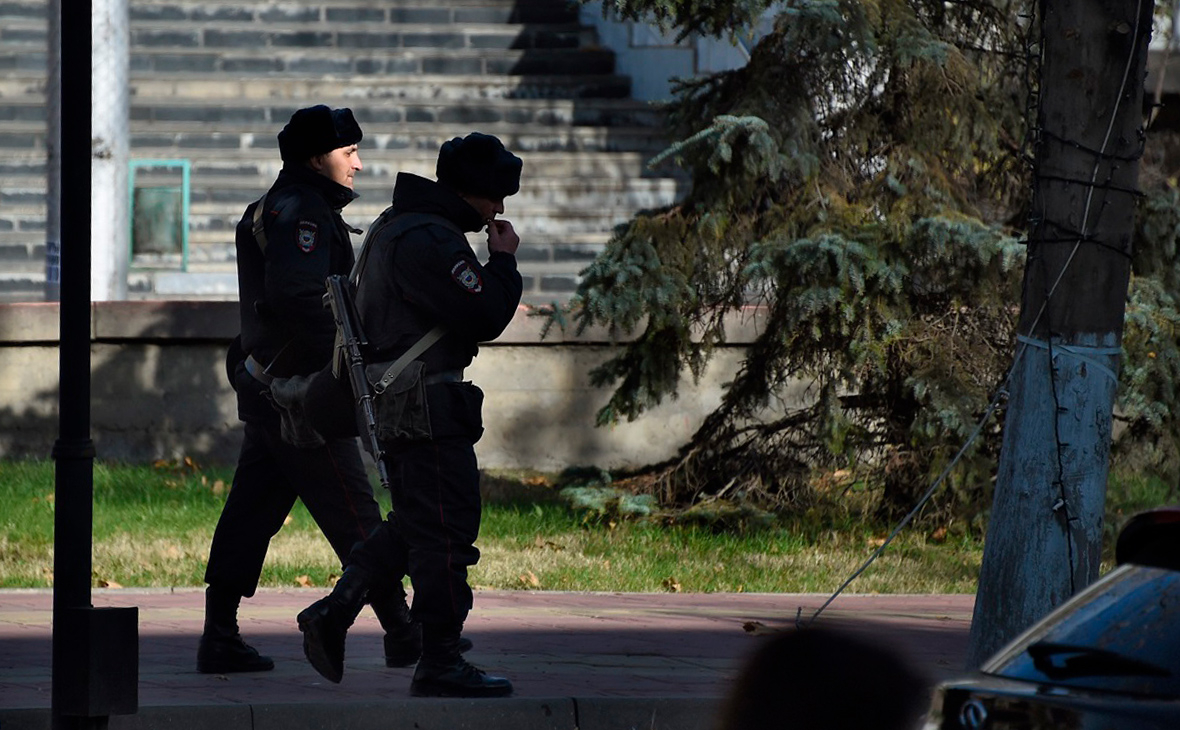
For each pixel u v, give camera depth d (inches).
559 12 3221.0
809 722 355.3
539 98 3036.4
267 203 940.6
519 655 1069.8
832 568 1595.7
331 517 966.4
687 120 1776.6
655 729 884.0
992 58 1770.4
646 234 1715.1
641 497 1796.3
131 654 789.2
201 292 2534.5
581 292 1718.8
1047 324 951.6
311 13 3154.5
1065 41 939.3
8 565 1438.2
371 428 865.5
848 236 1651.1
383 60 3051.2
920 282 1701.5
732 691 361.4
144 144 2785.4
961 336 1720.0
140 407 2084.2
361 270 893.8
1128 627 429.4
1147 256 1711.4
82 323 790.5
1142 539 465.7
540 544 1641.2
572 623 1226.6
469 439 895.1
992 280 1675.7
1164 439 1742.1
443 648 890.7
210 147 2810.0
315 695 892.6
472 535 892.6
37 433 2070.6
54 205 2134.6
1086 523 950.4
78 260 788.6
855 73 1708.9
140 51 2982.3
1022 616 954.7
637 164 2866.6
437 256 866.1
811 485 1840.6
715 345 1843.0
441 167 894.4
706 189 1711.4
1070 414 947.3
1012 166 1759.4
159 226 2551.7
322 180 948.0
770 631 363.3
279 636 1128.2
